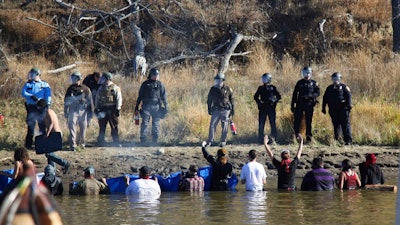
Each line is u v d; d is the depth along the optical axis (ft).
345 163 192.34
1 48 359.87
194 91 309.42
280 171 191.72
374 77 310.65
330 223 140.56
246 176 189.57
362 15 408.46
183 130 262.47
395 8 383.24
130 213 152.97
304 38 393.91
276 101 249.34
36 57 366.63
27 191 71.61
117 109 242.99
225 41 388.37
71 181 209.67
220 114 243.60
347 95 246.88
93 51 382.42
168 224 139.23
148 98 245.24
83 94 236.43
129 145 249.75
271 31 401.08
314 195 180.14
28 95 231.71
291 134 258.37
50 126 194.08
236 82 330.13
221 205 163.73
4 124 268.41
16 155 157.28
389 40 395.75
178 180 191.31
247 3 407.23
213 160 192.65
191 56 360.89
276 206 161.89
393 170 226.79
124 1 389.80
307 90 247.29
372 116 270.05
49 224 71.10
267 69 350.23
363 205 163.02
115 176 215.92
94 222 141.90
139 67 342.64
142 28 391.04
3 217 69.62
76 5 392.68
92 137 261.24
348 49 390.42
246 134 262.47
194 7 400.47
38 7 403.54
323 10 408.87
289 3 418.51
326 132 257.75
